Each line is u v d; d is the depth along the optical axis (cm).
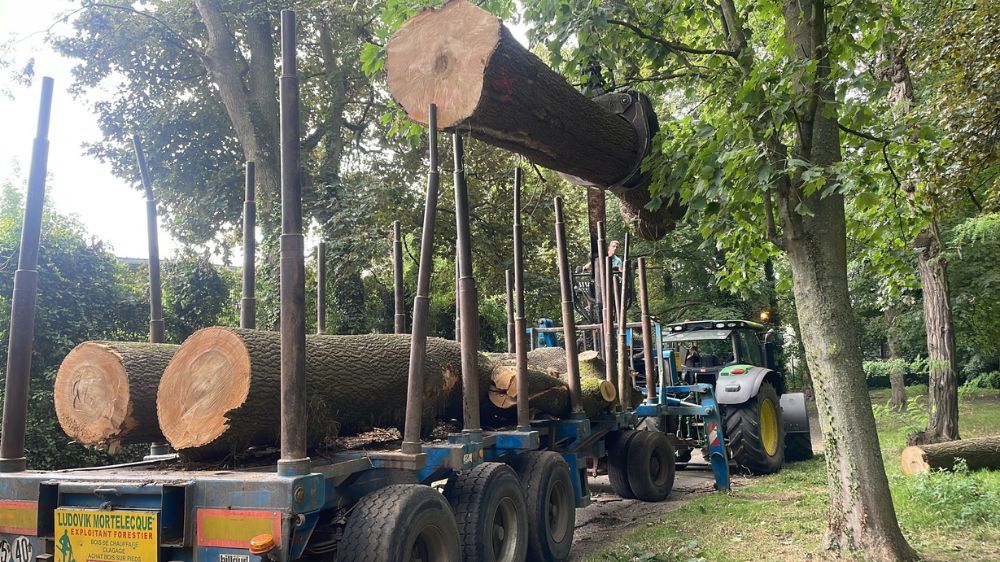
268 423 373
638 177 574
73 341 938
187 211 1541
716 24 661
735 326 1052
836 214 496
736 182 465
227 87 1418
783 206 493
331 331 1435
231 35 1499
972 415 1444
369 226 1356
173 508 327
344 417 425
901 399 1698
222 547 313
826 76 470
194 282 1331
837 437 480
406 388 466
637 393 819
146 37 1445
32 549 348
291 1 1456
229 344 359
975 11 738
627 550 543
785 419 1059
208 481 321
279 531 304
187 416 365
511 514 473
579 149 510
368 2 1537
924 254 1010
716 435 839
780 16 637
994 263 1229
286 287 325
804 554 489
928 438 990
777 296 2064
